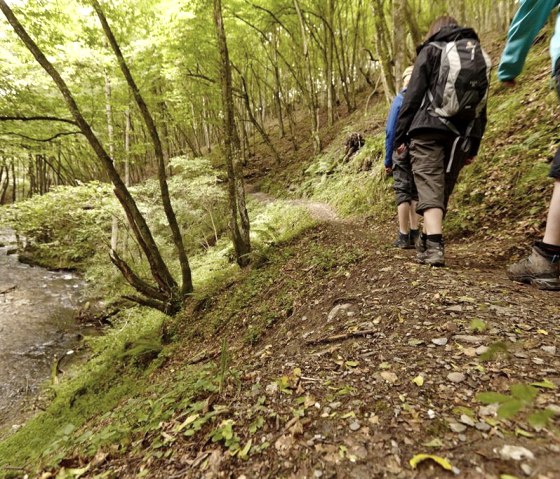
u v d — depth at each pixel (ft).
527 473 2.77
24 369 23.20
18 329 28.58
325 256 13.20
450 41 7.39
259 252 18.72
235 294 16.34
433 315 6.02
